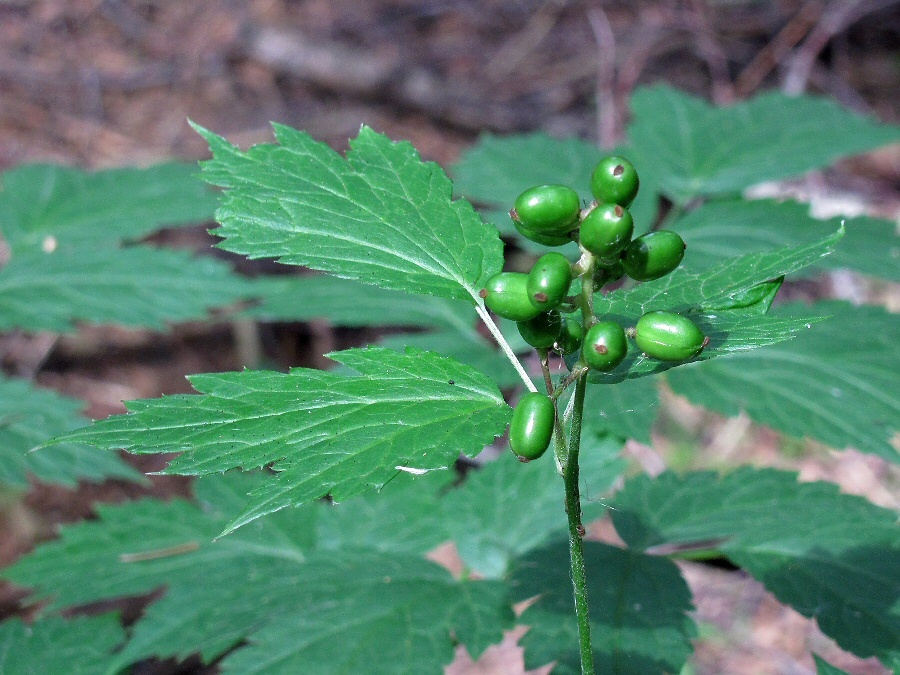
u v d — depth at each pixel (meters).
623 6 1.48
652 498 0.41
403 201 0.30
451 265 0.30
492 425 0.28
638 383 0.42
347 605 0.38
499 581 0.39
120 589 0.40
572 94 1.27
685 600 0.38
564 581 0.38
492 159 0.58
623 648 0.36
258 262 0.96
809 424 0.41
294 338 0.94
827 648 0.64
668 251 0.28
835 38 1.36
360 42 1.32
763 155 0.58
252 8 1.31
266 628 0.38
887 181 1.10
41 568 0.42
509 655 0.64
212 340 0.91
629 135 0.59
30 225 0.57
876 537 0.39
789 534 0.39
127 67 1.18
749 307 0.29
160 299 0.52
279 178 0.30
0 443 0.46
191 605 0.39
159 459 0.80
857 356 0.44
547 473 0.42
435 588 0.39
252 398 0.28
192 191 0.60
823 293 0.96
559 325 0.29
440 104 1.20
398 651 0.37
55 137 1.05
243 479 0.46
